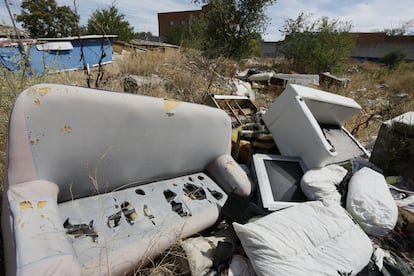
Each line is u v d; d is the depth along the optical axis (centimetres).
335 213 147
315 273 109
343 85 726
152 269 112
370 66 1470
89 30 578
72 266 80
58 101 101
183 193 156
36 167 99
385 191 183
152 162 148
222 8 1068
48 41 400
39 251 77
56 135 103
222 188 178
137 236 115
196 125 161
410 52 1955
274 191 189
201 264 115
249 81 712
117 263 100
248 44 1186
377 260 143
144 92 351
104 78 369
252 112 343
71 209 115
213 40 1027
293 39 1211
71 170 113
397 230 175
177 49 700
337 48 1116
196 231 136
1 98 177
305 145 211
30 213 87
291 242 119
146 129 135
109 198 130
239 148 262
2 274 105
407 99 662
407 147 232
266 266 109
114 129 122
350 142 269
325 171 203
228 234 143
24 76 199
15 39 218
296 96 218
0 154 150
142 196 141
